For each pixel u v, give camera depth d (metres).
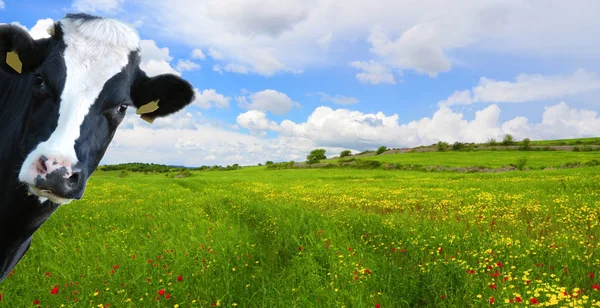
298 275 5.50
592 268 5.41
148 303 4.74
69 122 2.66
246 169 75.81
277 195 18.30
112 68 2.93
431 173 43.19
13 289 5.13
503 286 4.66
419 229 8.23
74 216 10.73
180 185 27.39
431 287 4.92
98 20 3.01
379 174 40.31
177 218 10.28
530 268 5.39
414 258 6.39
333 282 5.22
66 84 2.72
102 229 9.26
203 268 5.73
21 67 2.77
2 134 2.94
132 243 7.61
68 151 2.59
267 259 6.75
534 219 9.60
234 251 6.66
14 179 2.86
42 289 5.01
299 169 61.88
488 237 7.17
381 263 5.99
